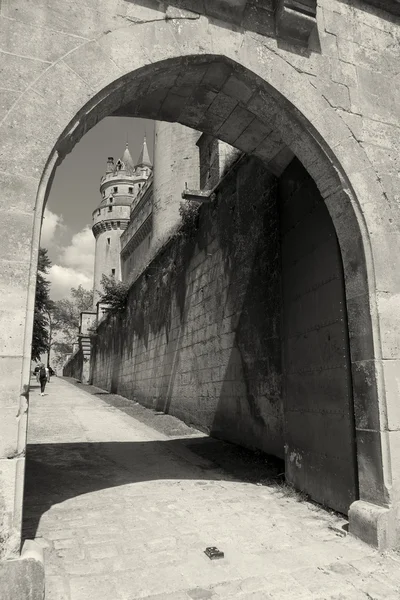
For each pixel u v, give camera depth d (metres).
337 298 4.61
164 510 4.65
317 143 4.47
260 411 7.22
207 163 12.96
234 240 8.64
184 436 9.50
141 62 3.84
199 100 4.87
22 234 3.17
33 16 3.58
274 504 4.86
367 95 4.79
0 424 2.89
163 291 14.27
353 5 5.07
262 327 7.25
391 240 4.42
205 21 4.16
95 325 33.62
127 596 2.85
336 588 2.99
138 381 17.31
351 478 4.23
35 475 5.97
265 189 7.33
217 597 2.85
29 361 3.07
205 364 10.02
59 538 3.84
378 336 4.10
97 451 7.74
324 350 4.78
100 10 3.81
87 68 3.64
